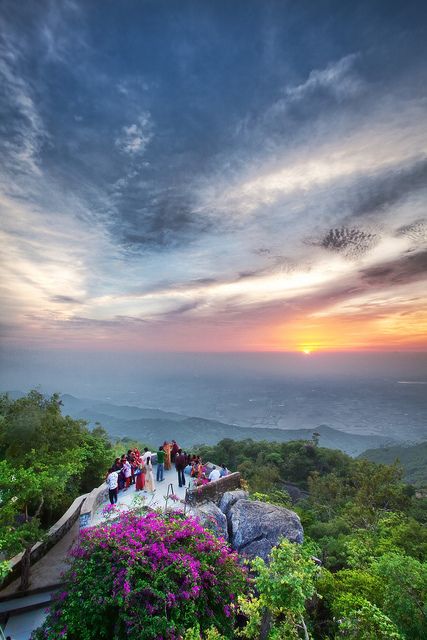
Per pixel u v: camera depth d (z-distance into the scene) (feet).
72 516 48.06
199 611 23.20
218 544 27.40
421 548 54.13
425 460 372.17
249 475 216.33
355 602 29.09
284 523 39.83
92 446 63.00
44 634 22.26
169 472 54.95
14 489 34.63
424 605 25.86
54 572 37.68
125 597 21.40
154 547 24.97
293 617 24.35
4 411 44.11
